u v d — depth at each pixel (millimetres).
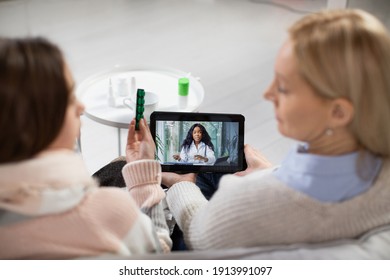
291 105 748
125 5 4254
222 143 1323
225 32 3717
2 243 688
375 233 810
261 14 4078
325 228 792
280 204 785
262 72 3107
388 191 781
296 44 718
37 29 3736
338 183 764
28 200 660
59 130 672
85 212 717
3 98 618
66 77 683
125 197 778
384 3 3109
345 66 689
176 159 1322
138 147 1249
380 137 742
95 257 734
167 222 1269
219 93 2840
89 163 2229
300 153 803
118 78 1874
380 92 702
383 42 700
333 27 708
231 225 838
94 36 3604
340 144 769
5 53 634
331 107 724
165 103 1853
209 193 1407
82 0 4367
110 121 1741
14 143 635
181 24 3857
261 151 2355
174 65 3186
